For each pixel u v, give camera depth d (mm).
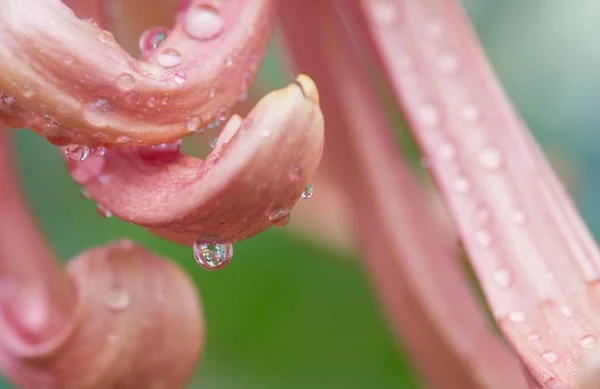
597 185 243
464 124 180
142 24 196
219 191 155
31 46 156
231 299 225
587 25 249
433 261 192
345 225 213
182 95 160
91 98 157
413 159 213
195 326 174
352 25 191
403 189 193
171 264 175
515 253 172
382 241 193
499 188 176
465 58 182
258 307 224
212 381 224
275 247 224
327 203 212
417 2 184
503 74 248
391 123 200
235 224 157
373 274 194
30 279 188
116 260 173
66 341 173
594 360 156
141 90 158
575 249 171
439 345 191
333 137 193
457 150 179
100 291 173
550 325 165
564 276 169
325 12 191
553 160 220
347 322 224
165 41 164
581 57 249
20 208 192
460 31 183
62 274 181
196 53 163
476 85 181
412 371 219
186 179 159
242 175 155
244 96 175
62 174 237
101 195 162
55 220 236
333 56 192
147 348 173
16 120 158
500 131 179
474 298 192
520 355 163
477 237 174
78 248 234
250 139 155
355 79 192
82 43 157
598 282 167
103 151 161
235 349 224
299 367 224
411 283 192
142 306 172
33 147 237
